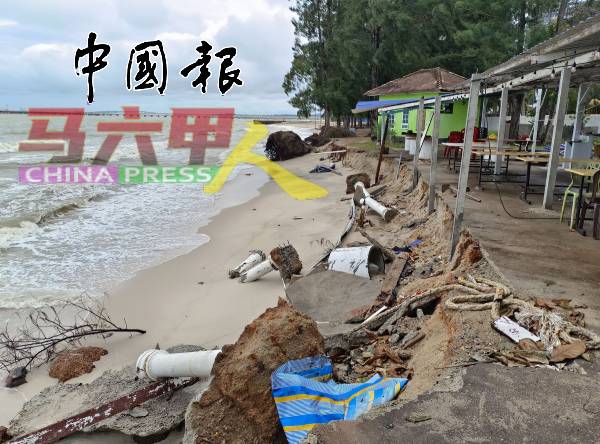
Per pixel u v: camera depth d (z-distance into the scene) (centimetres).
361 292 693
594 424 292
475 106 614
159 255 1071
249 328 436
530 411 307
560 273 523
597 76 1065
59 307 790
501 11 2806
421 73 2448
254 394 389
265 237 1194
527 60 787
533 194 977
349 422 310
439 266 705
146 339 682
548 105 2311
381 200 1404
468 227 706
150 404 474
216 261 1024
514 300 446
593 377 338
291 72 4138
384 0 2783
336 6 3584
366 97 3534
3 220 1378
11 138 4844
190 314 758
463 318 442
